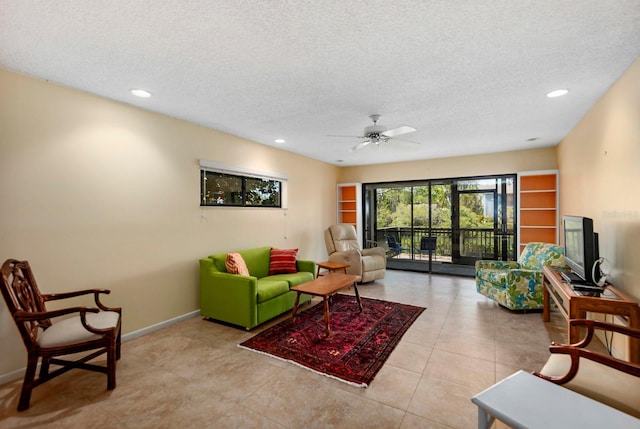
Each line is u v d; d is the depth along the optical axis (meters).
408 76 2.36
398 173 6.31
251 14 1.59
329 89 2.60
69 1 1.47
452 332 2.99
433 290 4.66
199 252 3.63
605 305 2.03
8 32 1.74
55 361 2.09
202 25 1.69
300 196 5.58
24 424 1.72
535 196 4.92
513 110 3.14
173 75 2.33
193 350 2.65
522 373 1.14
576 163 3.66
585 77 2.38
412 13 1.59
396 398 1.94
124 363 2.41
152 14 1.58
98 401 1.93
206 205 3.74
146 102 2.90
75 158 2.56
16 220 2.23
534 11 1.58
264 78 2.38
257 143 4.57
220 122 3.55
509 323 3.23
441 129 3.85
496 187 5.41
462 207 5.73
